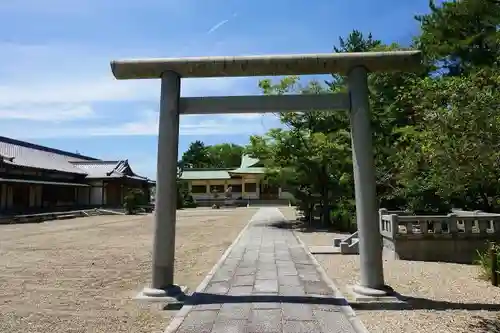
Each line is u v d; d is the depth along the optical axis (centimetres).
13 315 545
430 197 1348
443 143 504
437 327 485
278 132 1906
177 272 880
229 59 648
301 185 2095
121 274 853
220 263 934
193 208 4816
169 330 460
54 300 629
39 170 3481
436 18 1344
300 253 1101
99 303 609
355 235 1168
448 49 1320
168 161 641
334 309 538
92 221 2723
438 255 1022
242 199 5319
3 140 3769
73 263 1001
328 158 1806
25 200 3316
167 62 650
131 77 675
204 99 668
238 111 666
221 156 7125
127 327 494
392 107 1577
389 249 1091
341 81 1731
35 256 1123
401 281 761
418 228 1164
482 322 504
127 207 3753
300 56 643
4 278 809
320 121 1788
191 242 1451
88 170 4409
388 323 501
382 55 636
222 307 550
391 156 1438
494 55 1098
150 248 1298
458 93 509
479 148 458
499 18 1069
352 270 866
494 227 1019
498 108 474
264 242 1363
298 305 557
